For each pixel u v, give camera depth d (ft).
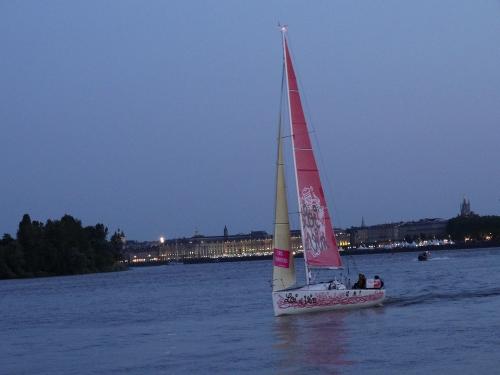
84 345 189.26
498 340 153.28
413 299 243.81
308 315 209.67
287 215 209.36
